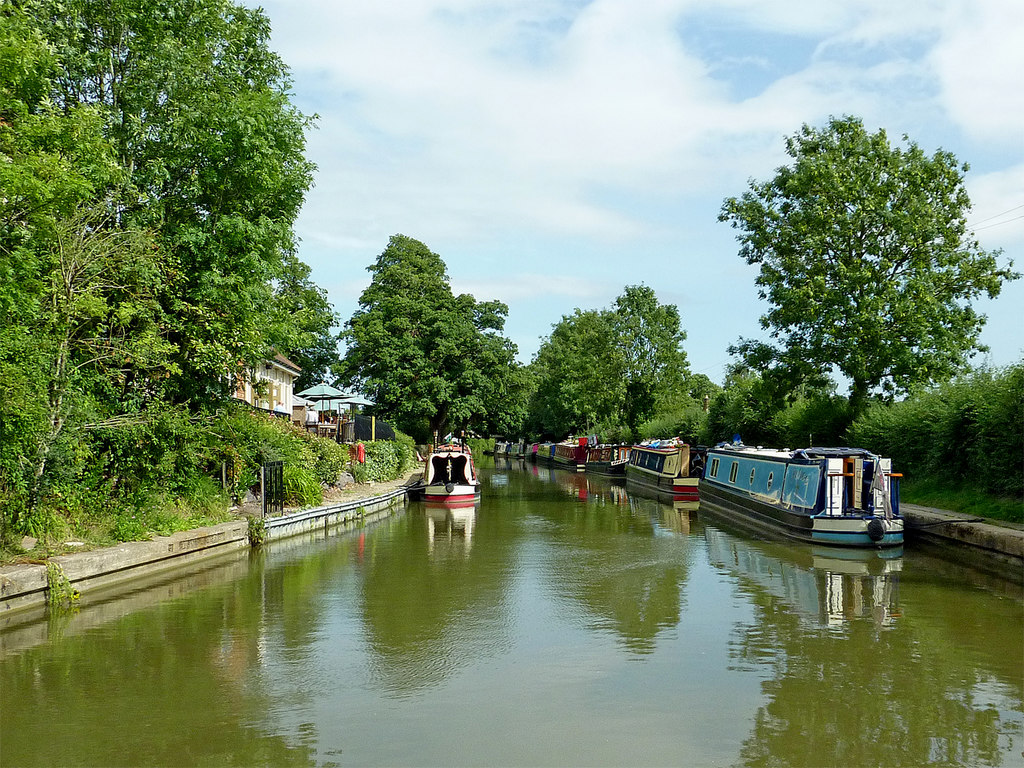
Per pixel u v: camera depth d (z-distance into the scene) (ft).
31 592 39.24
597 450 198.18
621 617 40.16
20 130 40.86
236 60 64.28
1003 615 40.50
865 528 62.95
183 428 56.29
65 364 46.80
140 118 58.85
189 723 25.46
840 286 95.86
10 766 22.22
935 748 23.68
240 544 60.29
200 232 57.62
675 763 22.58
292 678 30.07
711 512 97.71
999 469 68.33
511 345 195.52
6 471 41.11
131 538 49.90
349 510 84.43
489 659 32.73
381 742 23.98
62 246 45.73
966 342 95.20
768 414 122.72
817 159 99.19
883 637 36.19
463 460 112.37
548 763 22.53
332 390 128.26
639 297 186.60
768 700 27.81
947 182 98.43
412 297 189.16
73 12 55.77
